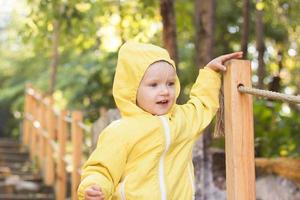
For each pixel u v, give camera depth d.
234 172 2.57
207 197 4.77
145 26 7.83
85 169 2.46
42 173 8.91
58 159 7.50
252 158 2.60
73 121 6.32
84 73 12.23
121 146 2.44
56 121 8.60
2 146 10.72
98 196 2.29
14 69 16.17
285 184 4.56
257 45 8.38
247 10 7.20
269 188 4.71
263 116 5.82
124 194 2.44
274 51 11.07
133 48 2.56
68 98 12.30
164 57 2.55
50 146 8.41
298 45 11.21
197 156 4.72
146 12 7.26
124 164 2.47
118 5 7.80
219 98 2.74
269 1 7.27
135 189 2.44
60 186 7.39
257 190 4.81
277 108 5.95
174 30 5.84
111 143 2.45
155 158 2.47
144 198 2.43
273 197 4.66
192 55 10.46
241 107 2.60
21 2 11.80
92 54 12.00
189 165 2.62
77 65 12.46
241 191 2.57
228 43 11.24
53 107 8.53
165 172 2.49
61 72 12.85
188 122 2.59
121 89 2.56
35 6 7.18
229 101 2.61
